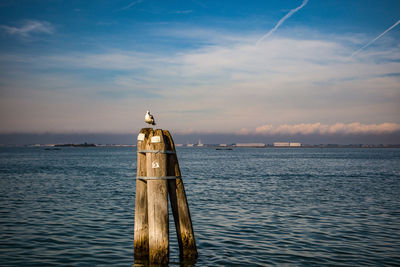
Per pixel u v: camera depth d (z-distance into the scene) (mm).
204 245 11805
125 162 84062
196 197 23875
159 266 8805
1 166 63469
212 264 9820
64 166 65000
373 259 10445
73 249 11180
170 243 11922
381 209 19234
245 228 14367
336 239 12695
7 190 27531
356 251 11234
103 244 11773
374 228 14516
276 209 19062
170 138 9367
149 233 8891
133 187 30094
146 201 9344
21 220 15727
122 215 16969
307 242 12281
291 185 32375
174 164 9461
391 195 25344
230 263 9953
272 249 11406
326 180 37906
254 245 11859
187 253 9953
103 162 83500
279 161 93500
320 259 10422
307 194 25719
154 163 8867
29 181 35500
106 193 25797
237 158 117938
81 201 21625
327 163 81688
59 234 13109
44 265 9688
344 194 25828
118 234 13133
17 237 12664
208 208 19297
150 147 8898
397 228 14539
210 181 36250
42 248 11297
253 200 22484
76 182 34656
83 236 12820
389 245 11953
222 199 22906
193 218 16438
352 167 64750
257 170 55000
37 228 14109
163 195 8875
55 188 29141
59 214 17219
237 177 41344
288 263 10039
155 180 8836
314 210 18781
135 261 9367
